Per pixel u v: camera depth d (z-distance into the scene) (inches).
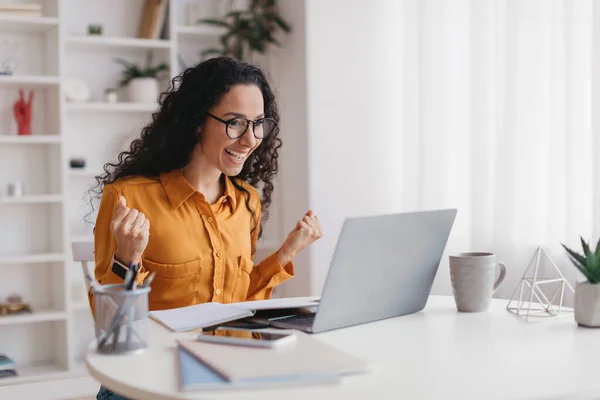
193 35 160.1
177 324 55.1
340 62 151.7
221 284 74.4
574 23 113.4
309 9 149.3
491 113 128.3
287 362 42.7
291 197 158.6
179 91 74.8
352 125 152.6
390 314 59.4
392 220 55.2
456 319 59.1
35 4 143.0
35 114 151.8
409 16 143.7
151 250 72.2
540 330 54.9
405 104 144.9
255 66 78.7
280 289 163.9
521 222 122.1
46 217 153.6
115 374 43.2
